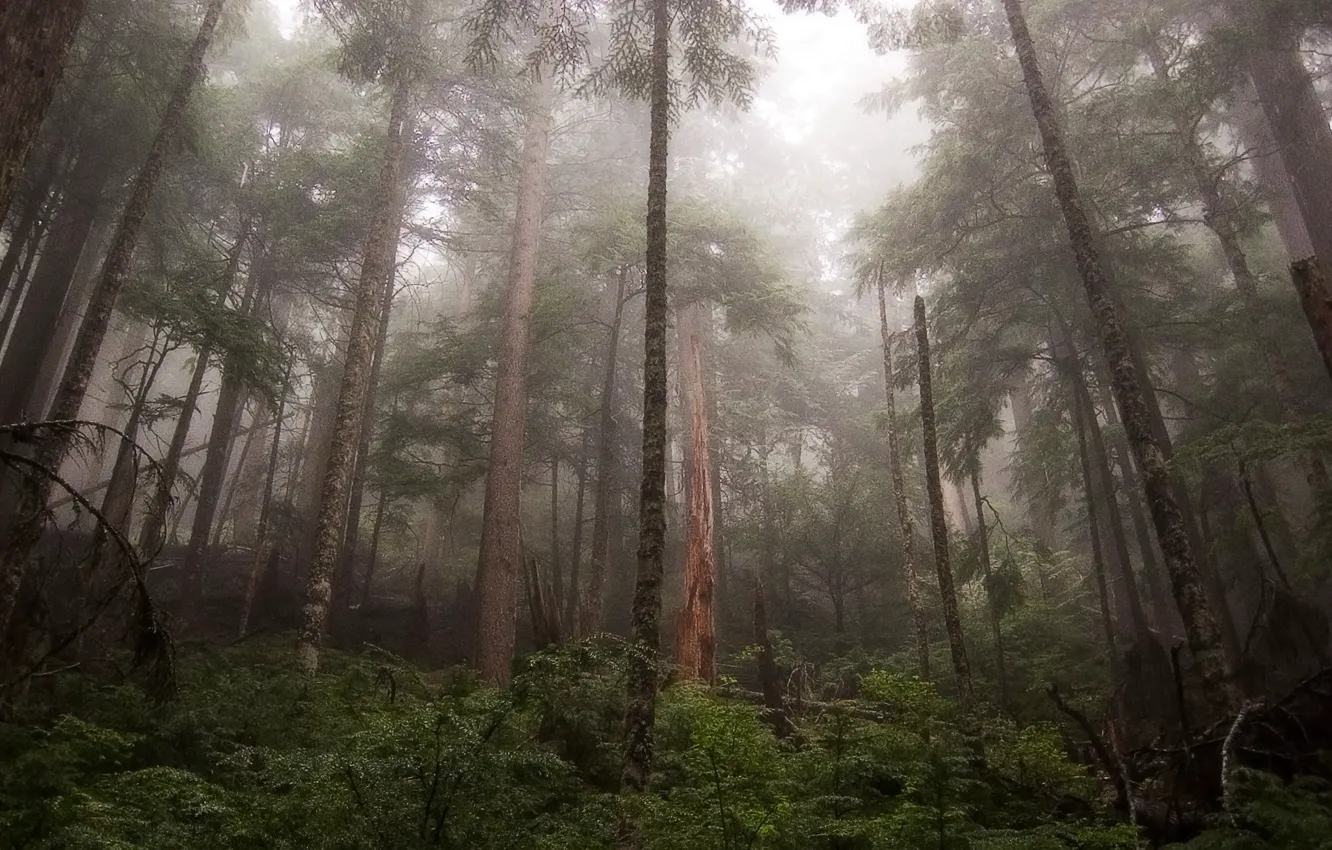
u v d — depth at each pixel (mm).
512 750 5609
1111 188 16141
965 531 25109
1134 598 14414
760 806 5785
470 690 9922
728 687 11523
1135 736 11156
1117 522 15359
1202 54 13828
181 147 14898
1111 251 16391
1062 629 17094
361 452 20047
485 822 5164
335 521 12117
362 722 7629
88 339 10047
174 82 15445
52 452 8414
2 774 5719
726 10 12016
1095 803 7754
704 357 25375
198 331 13359
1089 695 13539
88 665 9680
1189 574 8766
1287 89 15328
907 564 14289
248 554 22250
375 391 20734
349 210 19391
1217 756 7484
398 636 18219
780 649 18203
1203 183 15125
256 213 19406
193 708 7781
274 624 17172
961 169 16547
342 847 4688
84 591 9016
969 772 8008
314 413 24375
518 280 18812
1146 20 15164
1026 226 16922
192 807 5246
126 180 17203
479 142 19422
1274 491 16297
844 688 14789
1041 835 5867
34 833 4910
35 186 15742
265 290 19797
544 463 24281
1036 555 19094
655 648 7387
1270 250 20891
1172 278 16875
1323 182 14648
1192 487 16578
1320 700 7680
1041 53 16969
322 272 20531
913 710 9219
